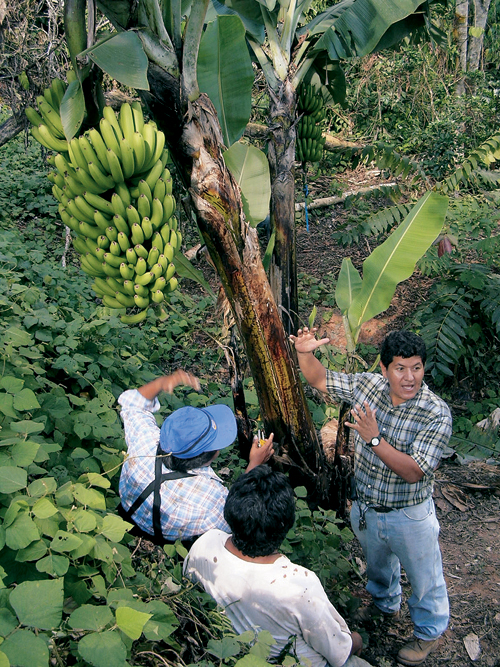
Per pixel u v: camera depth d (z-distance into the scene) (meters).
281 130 4.60
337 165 10.20
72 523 1.79
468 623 3.20
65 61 5.14
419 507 2.63
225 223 2.76
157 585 2.01
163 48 2.43
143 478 2.29
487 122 9.54
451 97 10.15
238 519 1.81
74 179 2.21
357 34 4.52
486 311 5.56
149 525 2.29
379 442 2.46
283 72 4.54
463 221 7.50
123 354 4.51
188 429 2.20
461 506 4.26
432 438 2.49
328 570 2.98
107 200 2.27
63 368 3.49
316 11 9.49
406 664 2.89
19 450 1.92
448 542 3.90
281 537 1.84
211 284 7.35
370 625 3.16
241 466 4.03
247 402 4.53
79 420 2.97
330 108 10.93
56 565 1.62
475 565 3.65
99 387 3.61
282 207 4.71
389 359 2.49
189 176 2.70
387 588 3.06
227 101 3.47
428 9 4.76
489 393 5.57
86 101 2.31
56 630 1.56
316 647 1.90
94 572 1.79
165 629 1.60
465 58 11.30
